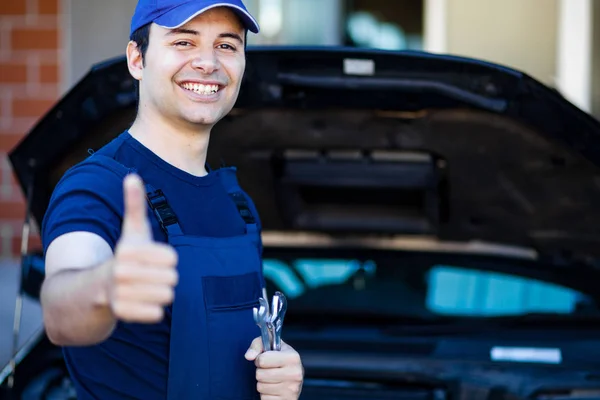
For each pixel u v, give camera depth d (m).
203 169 2.48
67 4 7.86
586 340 3.66
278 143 3.86
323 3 8.23
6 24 7.91
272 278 4.61
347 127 3.71
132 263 1.64
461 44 8.13
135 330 2.20
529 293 4.46
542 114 3.39
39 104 7.95
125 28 7.88
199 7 2.28
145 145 2.38
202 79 2.34
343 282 4.60
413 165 4.02
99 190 2.15
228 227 2.43
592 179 3.77
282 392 2.30
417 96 3.45
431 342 3.66
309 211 4.46
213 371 2.25
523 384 3.44
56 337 1.90
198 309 2.23
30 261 3.71
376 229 4.55
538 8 8.03
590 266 4.54
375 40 8.26
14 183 7.98
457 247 4.73
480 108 3.43
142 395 2.21
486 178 4.01
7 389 3.47
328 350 3.60
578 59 8.01
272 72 3.36
